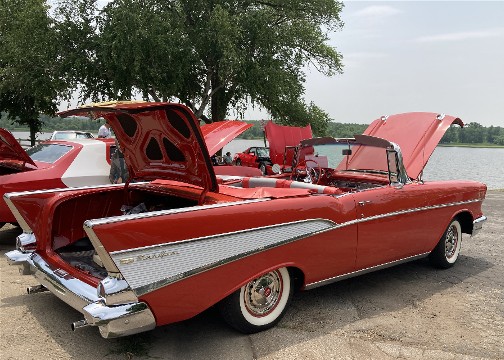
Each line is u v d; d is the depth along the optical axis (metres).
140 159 4.11
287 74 23.98
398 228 4.54
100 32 20.27
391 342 3.54
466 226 5.77
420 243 4.89
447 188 5.16
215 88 23.55
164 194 4.18
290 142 11.32
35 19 20.61
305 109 26.69
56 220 3.91
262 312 3.62
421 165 5.03
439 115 5.27
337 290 4.70
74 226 4.05
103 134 8.56
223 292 3.23
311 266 3.78
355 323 3.87
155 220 2.88
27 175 5.77
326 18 26.06
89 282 3.18
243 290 3.44
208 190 3.72
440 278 5.17
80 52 20.42
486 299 4.54
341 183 5.37
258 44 22.28
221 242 3.18
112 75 20.23
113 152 6.72
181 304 3.04
